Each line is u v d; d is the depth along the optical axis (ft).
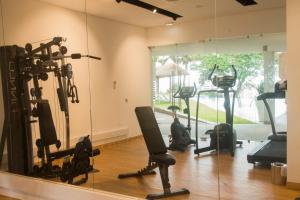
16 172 11.79
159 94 9.87
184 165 9.31
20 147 11.82
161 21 9.92
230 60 8.57
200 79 9.11
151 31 10.17
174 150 9.48
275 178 7.89
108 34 11.33
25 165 11.83
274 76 7.86
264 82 8.02
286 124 7.70
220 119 8.73
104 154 11.07
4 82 11.93
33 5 12.59
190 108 9.25
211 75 8.89
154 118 9.83
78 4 11.91
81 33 11.96
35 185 9.62
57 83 12.10
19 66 11.80
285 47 7.65
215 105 8.82
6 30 12.64
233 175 8.59
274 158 7.93
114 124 11.05
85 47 11.85
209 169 8.92
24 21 12.62
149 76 10.17
